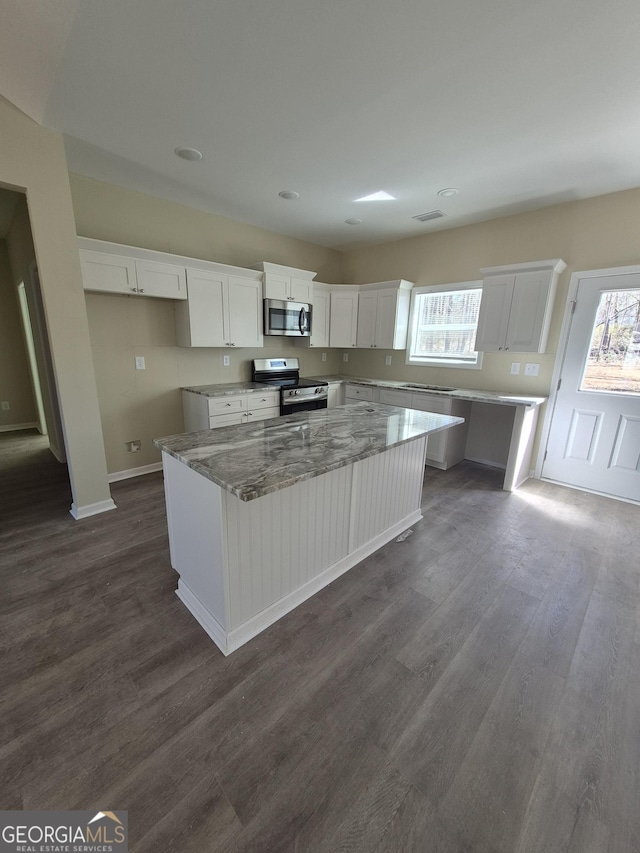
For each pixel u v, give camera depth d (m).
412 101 1.99
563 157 2.55
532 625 1.84
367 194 3.24
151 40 1.59
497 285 3.59
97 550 2.38
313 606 1.93
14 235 4.19
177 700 1.41
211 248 3.87
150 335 3.59
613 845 1.03
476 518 2.94
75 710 1.37
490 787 1.16
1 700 1.40
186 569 1.86
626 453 3.28
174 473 1.80
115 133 2.34
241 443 1.89
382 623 1.83
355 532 2.25
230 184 3.09
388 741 1.29
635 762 1.24
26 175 2.23
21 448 4.51
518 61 1.68
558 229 3.42
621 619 1.89
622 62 1.67
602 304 3.26
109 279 2.96
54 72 1.80
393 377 5.01
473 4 1.40
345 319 4.96
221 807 1.09
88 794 1.11
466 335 4.26
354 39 1.57
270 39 1.58
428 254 4.42
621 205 3.08
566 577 2.22
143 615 1.84
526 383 3.81
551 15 1.43
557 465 3.69
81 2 1.41
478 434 4.32
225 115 2.14
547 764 1.23
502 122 2.17
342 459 1.66
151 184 3.12
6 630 1.73
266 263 3.94
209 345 3.70
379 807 1.10
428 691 1.48
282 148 2.50
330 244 4.96
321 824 1.06
